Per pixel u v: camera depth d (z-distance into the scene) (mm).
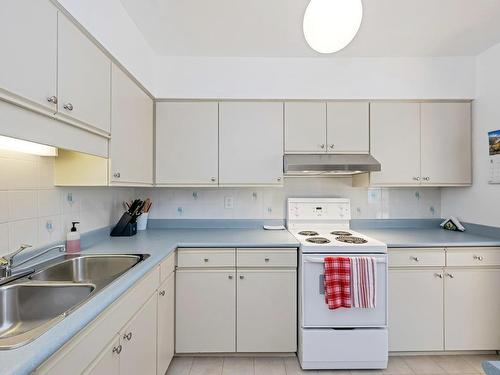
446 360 2021
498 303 2027
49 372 721
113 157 1561
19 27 887
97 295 1004
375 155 2303
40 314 1117
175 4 1654
